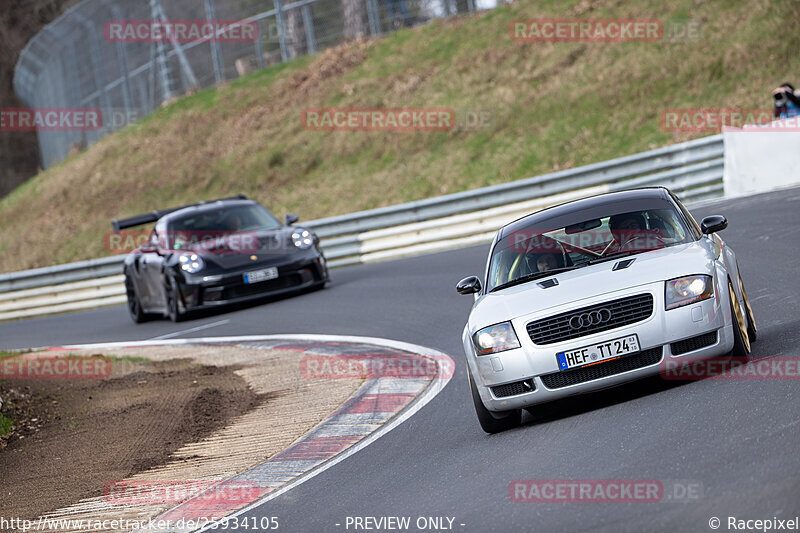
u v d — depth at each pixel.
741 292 24.86
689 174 62.62
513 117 92.62
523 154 85.88
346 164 99.94
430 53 112.69
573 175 65.69
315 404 30.75
